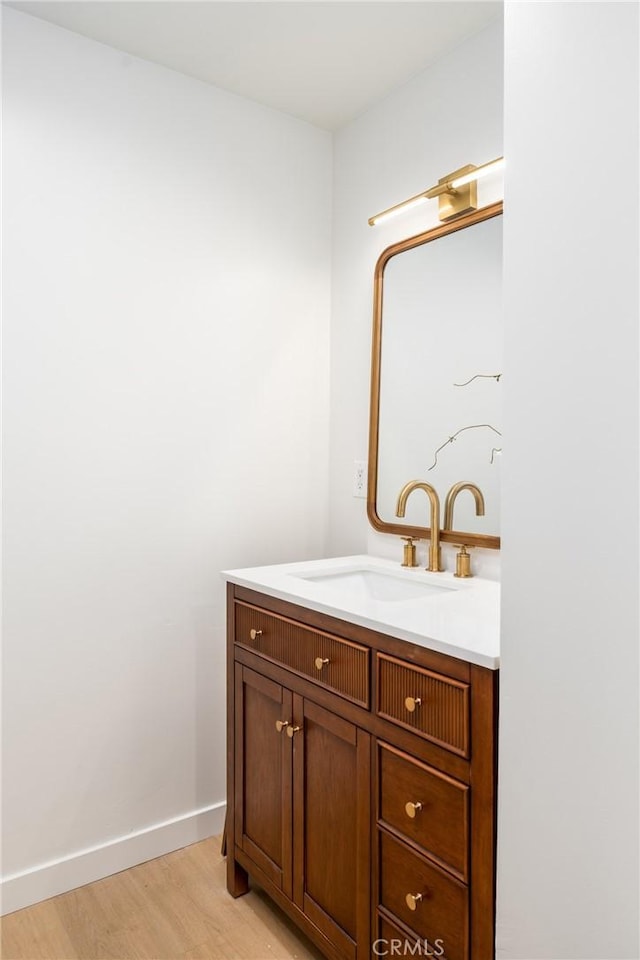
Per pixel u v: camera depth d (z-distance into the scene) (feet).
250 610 5.91
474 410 6.00
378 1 5.57
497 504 5.79
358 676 4.65
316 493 7.88
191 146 6.81
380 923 4.50
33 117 5.87
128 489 6.52
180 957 5.35
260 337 7.36
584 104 3.05
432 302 6.45
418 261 6.62
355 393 7.54
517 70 3.35
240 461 7.25
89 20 5.90
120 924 5.73
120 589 6.50
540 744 3.31
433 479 6.45
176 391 6.78
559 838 3.22
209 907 5.98
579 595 3.13
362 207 7.41
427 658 4.09
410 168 6.75
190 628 6.97
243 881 6.16
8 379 5.82
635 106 2.85
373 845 4.55
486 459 5.89
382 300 7.06
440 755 4.01
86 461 6.25
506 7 3.40
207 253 6.95
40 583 6.04
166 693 6.82
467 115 6.10
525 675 3.38
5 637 5.87
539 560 3.30
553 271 3.20
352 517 7.60
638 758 2.90
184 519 6.89
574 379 3.12
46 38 5.92
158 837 6.74
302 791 5.25
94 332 6.26
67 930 5.65
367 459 7.35
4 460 5.82
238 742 6.09
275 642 5.57
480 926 3.76
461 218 6.09
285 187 7.50
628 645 2.93
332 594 5.27
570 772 3.17
